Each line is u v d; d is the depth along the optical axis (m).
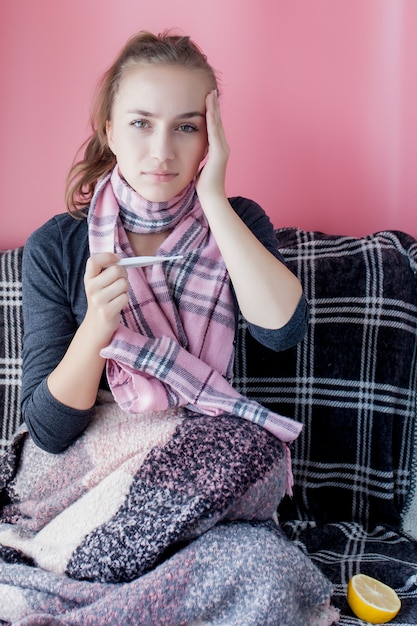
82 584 0.97
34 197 1.59
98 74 1.54
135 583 0.93
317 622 1.00
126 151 1.11
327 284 1.43
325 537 1.34
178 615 0.92
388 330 1.41
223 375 1.19
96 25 1.53
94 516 1.03
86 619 0.91
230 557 0.94
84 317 1.18
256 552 0.93
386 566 1.22
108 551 0.99
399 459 1.42
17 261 1.46
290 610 0.92
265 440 1.05
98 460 1.10
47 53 1.54
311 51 1.52
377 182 1.55
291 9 1.51
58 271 1.20
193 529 0.98
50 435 1.10
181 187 1.13
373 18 1.50
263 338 1.16
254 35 1.53
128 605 0.91
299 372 1.43
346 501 1.43
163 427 1.07
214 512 0.98
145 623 0.91
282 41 1.53
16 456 1.18
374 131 1.53
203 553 0.95
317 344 1.43
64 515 1.06
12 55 1.54
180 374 1.10
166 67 1.08
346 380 1.42
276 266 1.13
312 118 1.54
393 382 1.41
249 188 1.58
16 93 1.55
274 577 0.91
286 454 1.11
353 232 1.58
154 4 1.53
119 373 1.12
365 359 1.42
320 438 1.43
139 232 1.21
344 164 1.55
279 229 1.50
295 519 1.43
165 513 0.99
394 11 1.49
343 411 1.42
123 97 1.10
